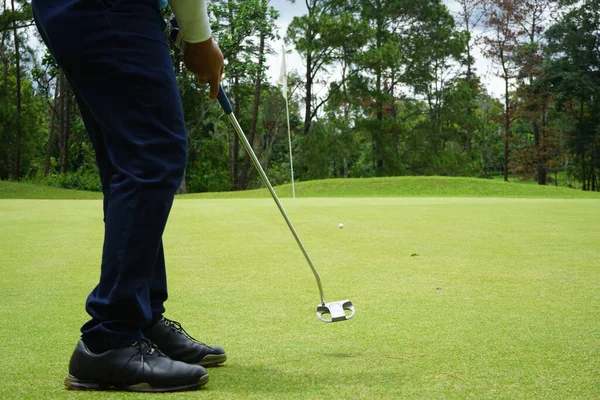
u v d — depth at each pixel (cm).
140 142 167
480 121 4091
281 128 4244
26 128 3303
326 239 561
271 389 163
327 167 3638
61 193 2123
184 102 3125
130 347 167
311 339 221
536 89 3988
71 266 409
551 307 276
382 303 287
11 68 3847
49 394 162
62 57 165
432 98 3988
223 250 484
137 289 168
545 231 623
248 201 1403
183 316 261
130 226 167
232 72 3155
